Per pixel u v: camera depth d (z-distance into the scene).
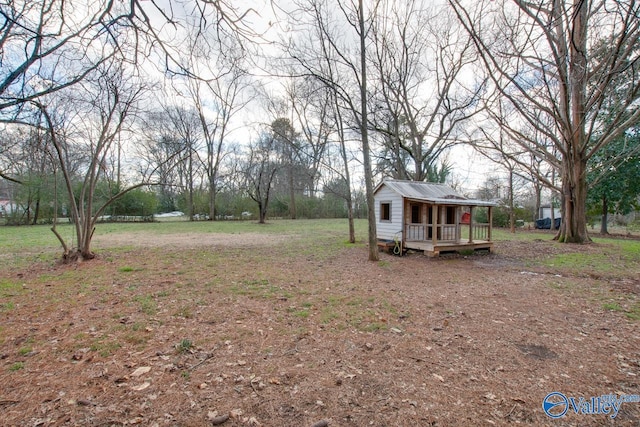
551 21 5.50
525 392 2.76
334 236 17.00
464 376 3.03
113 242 14.00
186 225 25.84
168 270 8.01
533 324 4.46
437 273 8.08
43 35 3.87
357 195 39.28
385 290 6.32
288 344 3.76
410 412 2.47
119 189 28.23
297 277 7.38
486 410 2.50
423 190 13.04
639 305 5.35
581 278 7.51
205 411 2.47
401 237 11.74
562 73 11.40
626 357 3.44
